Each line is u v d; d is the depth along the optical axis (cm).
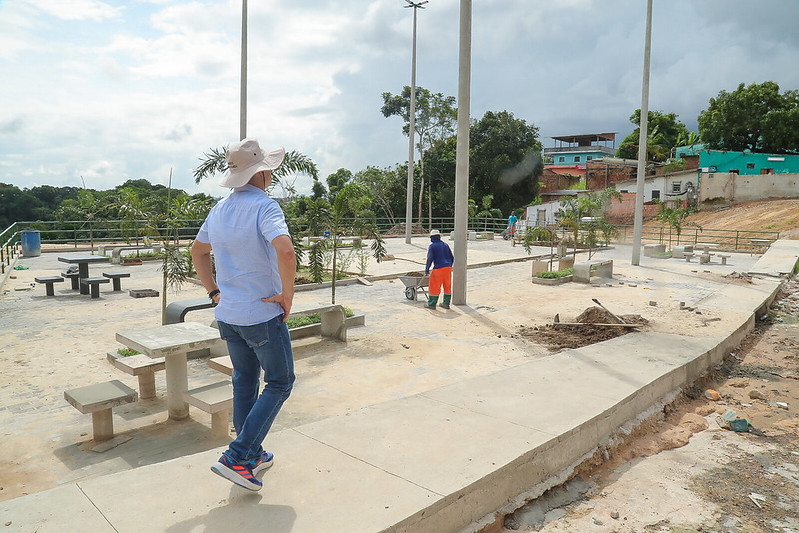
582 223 2200
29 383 632
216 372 681
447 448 383
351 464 356
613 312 1027
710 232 3488
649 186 4456
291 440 394
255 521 285
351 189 1143
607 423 472
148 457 454
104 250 2055
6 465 439
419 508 302
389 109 4538
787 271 1639
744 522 362
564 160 7225
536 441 397
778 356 805
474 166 4491
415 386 628
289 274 280
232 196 304
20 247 2123
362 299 1216
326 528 280
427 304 1129
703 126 5166
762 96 4734
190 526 278
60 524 277
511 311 1075
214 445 478
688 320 907
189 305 810
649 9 1684
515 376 568
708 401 615
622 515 371
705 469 444
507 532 346
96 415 480
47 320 966
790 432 524
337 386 627
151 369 573
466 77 1092
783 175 4019
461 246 1127
